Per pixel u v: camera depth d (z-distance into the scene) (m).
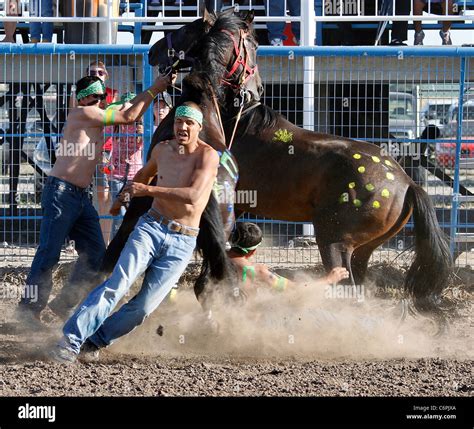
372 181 13.34
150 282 11.24
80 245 13.91
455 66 19.22
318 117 20.38
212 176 11.10
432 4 23.14
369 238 13.50
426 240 13.23
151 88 13.30
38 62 19.38
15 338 13.30
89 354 11.52
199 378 10.91
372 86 20.95
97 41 21.19
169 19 19.80
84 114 13.19
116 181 18.00
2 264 18.86
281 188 13.98
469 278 17.97
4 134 18.62
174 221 11.10
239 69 13.91
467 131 23.55
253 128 14.22
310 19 20.00
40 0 20.56
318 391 10.34
